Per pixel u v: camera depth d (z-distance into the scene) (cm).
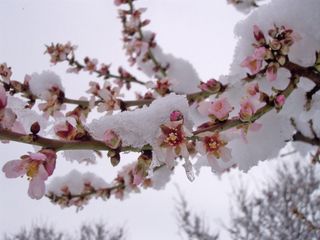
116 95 45
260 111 27
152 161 24
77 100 41
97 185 53
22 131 23
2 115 22
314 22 32
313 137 46
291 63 30
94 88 46
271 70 30
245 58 33
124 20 64
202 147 25
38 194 21
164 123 23
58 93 40
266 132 34
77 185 52
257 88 31
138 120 23
